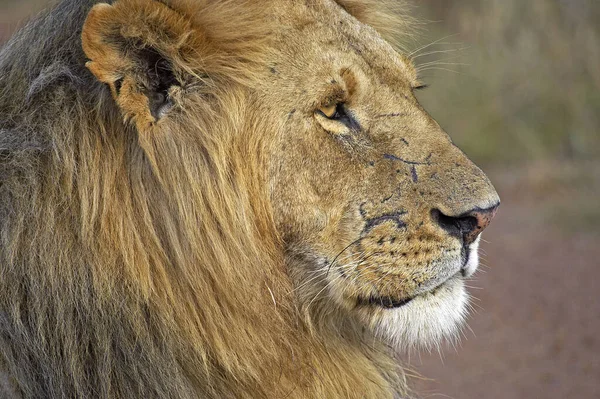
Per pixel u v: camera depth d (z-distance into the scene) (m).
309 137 6.53
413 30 8.68
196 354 6.29
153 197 6.30
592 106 19.94
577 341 12.24
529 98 20.38
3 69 6.84
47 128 6.27
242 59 6.48
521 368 11.65
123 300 6.13
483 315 13.30
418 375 8.40
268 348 6.49
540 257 15.11
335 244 6.59
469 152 19.91
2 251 6.15
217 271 6.36
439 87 20.91
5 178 6.24
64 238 6.10
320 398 6.81
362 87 6.73
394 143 6.68
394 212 6.51
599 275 14.25
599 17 20.98
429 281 6.55
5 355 6.14
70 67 6.47
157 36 6.12
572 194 17.61
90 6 6.52
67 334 6.06
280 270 6.59
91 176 6.18
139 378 6.14
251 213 6.47
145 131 6.14
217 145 6.36
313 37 6.68
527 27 21.30
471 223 6.55
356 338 7.20
